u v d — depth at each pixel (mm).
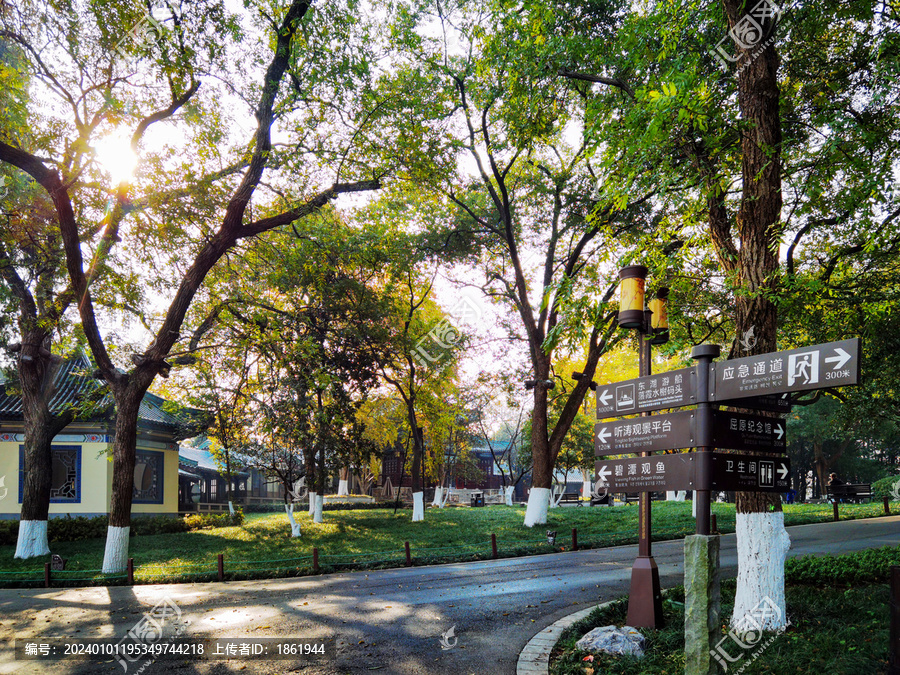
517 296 24922
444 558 16109
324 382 19953
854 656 5746
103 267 15031
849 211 8992
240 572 14656
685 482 5957
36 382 19000
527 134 16453
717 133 9219
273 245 18109
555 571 13484
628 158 9094
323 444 23125
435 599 10633
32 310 18828
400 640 8070
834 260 11117
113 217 14625
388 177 17109
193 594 12164
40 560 17625
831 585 9125
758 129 8102
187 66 13742
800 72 10477
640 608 7801
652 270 9250
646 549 7988
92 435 25219
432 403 31547
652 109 7906
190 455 43094
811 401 16562
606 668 6441
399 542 19781
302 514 31828
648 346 8516
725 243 9094
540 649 7355
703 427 5766
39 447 18781
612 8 12562
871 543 15438
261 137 15219
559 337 9734
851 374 4582
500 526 22781
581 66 12391
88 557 18375
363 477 48375
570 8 12695
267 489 54688
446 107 19250
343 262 20766
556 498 43812
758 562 7352
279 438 21578
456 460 48469
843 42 10266
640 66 9828
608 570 13438
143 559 18016
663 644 7043
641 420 6531
